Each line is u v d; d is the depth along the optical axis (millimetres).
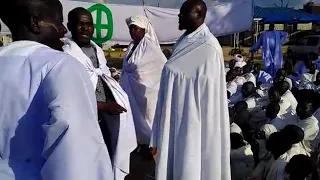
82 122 1351
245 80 7996
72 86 1361
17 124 1384
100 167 1392
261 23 28297
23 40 1514
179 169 3490
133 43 6051
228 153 3521
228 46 28141
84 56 3066
